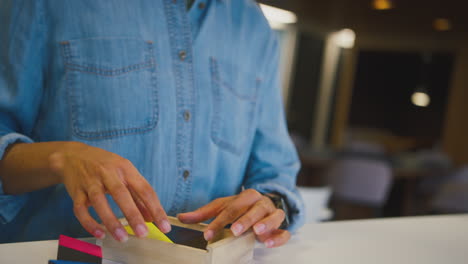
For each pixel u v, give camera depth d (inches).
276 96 39.9
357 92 439.2
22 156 23.9
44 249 24.2
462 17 255.0
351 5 253.8
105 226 21.7
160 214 20.9
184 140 32.8
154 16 31.8
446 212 159.6
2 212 26.1
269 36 39.2
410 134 431.2
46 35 28.7
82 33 29.3
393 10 254.4
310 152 204.5
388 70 433.7
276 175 35.3
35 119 29.9
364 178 173.5
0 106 27.1
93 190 20.4
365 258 29.1
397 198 209.0
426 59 419.5
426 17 263.4
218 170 35.7
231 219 23.2
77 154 22.5
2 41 27.6
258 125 38.5
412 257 31.0
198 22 33.4
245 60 36.9
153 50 31.4
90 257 19.6
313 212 73.9
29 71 28.0
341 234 34.3
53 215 29.9
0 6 28.1
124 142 30.4
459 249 34.9
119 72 30.0
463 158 318.3
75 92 29.2
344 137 353.7
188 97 32.7
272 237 25.7
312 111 335.6
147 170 31.3
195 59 33.0
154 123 31.3
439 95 418.6
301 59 319.3
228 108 35.0
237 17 36.5
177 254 20.6
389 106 436.8
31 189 25.4
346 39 327.3
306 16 289.4
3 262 21.7
